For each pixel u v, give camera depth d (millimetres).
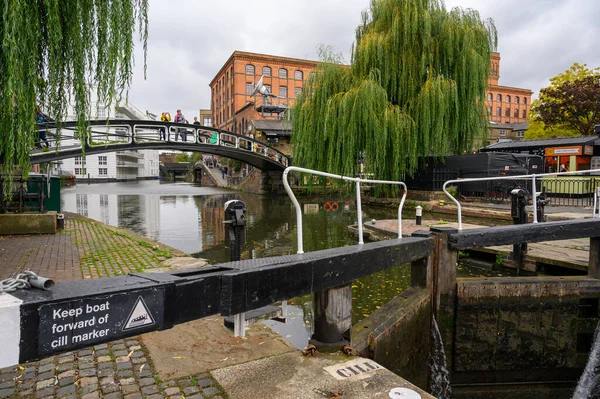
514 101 64812
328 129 16562
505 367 5020
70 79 3848
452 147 17891
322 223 15219
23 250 7613
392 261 3600
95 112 4691
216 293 2051
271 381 2543
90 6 3775
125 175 75375
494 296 4848
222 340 3242
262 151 31938
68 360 2900
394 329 3578
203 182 61031
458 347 4828
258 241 11422
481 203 16938
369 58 17031
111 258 6848
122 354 2994
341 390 2396
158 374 2682
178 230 13703
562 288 5082
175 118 26422
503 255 7219
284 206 22938
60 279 5328
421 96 16281
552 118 30234
